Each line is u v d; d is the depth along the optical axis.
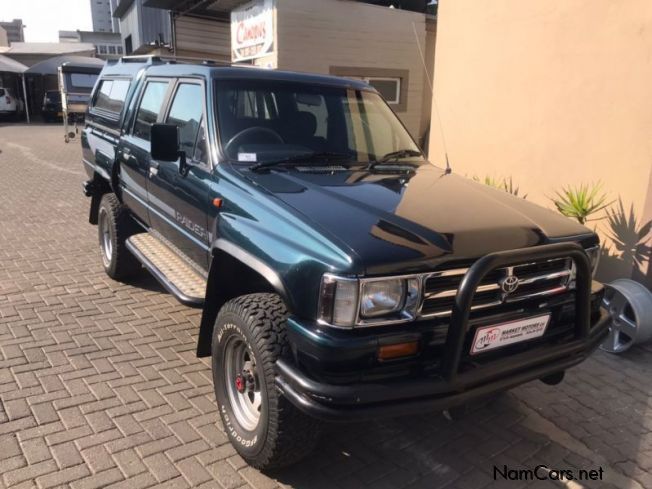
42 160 15.27
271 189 3.23
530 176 6.42
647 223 5.20
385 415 2.48
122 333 4.73
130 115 5.31
